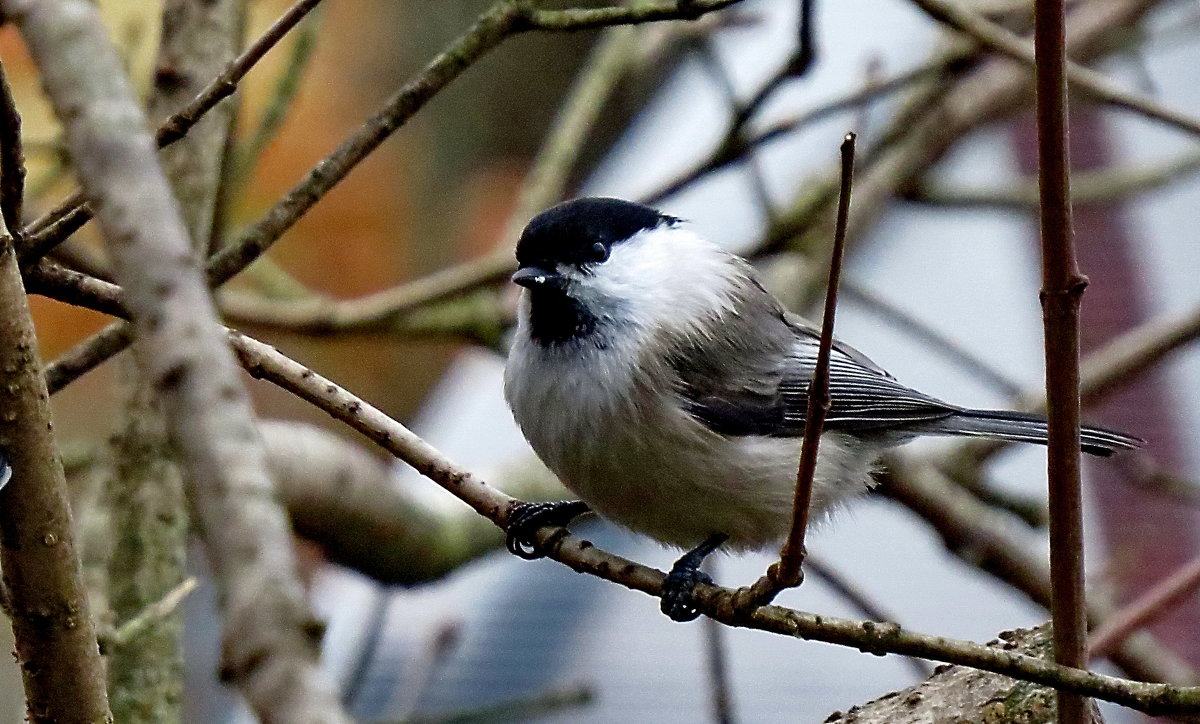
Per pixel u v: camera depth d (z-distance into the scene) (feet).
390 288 53.57
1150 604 24.08
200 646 37.32
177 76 24.94
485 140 56.65
